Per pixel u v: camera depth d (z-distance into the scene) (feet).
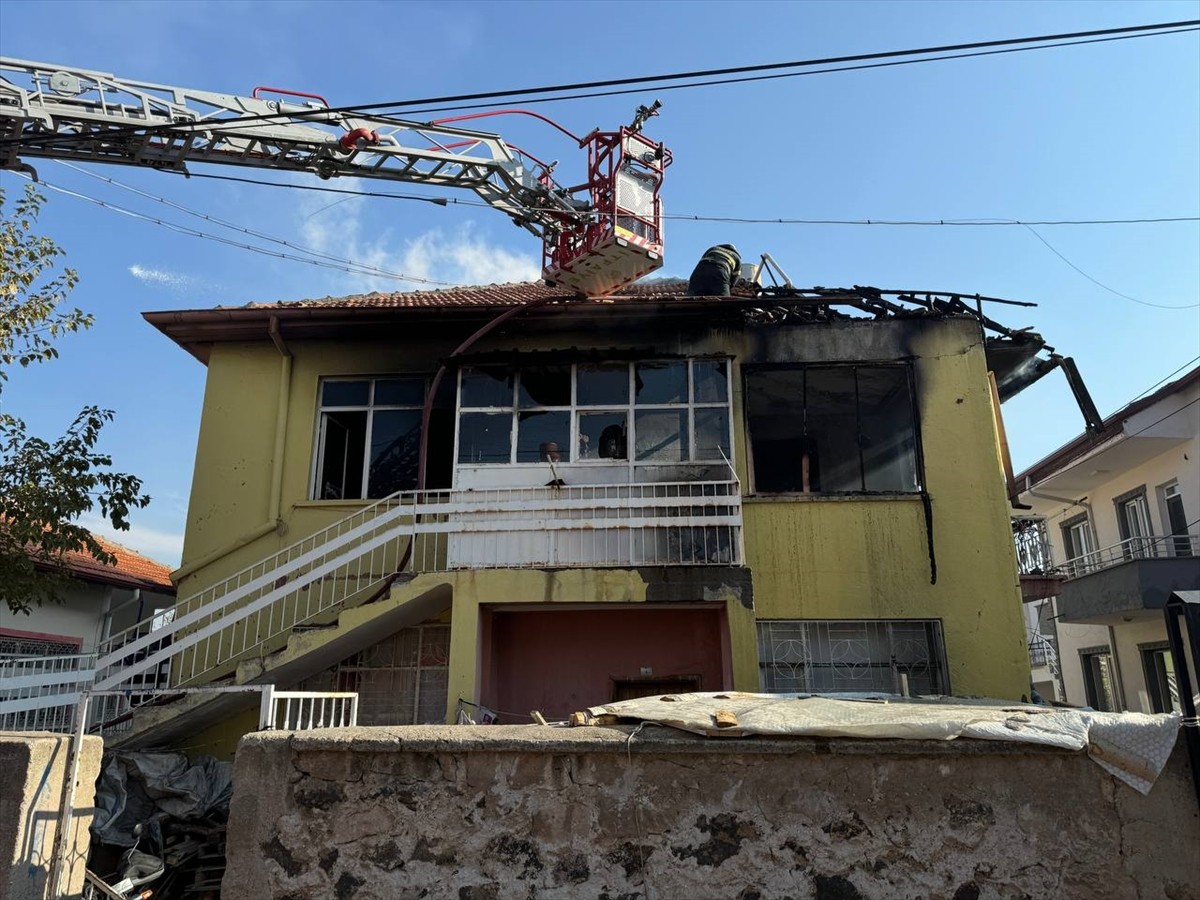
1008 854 13.00
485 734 13.93
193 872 23.85
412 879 13.33
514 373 33.94
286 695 17.22
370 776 13.73
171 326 36.76
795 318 35.27
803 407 35.50
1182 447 52.47
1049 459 62.49
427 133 32.32
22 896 13.94
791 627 32.40
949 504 32.96
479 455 33.14
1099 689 63.36
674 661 32.83
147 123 27.81
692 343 35.42
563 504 30.96
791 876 13.02
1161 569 47.70
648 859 13.19
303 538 35.81
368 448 37.52
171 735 31.12
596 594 29.58
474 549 30.73
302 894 13.39
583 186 34.91
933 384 34.24
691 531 30.53
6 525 29.35
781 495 33.40
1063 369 37.17
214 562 35.81
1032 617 73.92
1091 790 13.19
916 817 13.15
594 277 35.76
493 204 34.04
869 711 14.39
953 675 31.30
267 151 30.53
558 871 13.23
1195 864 12.83
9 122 26.66
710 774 13.41
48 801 14.75
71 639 47.21
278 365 38.11
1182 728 13.34
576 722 15.05
